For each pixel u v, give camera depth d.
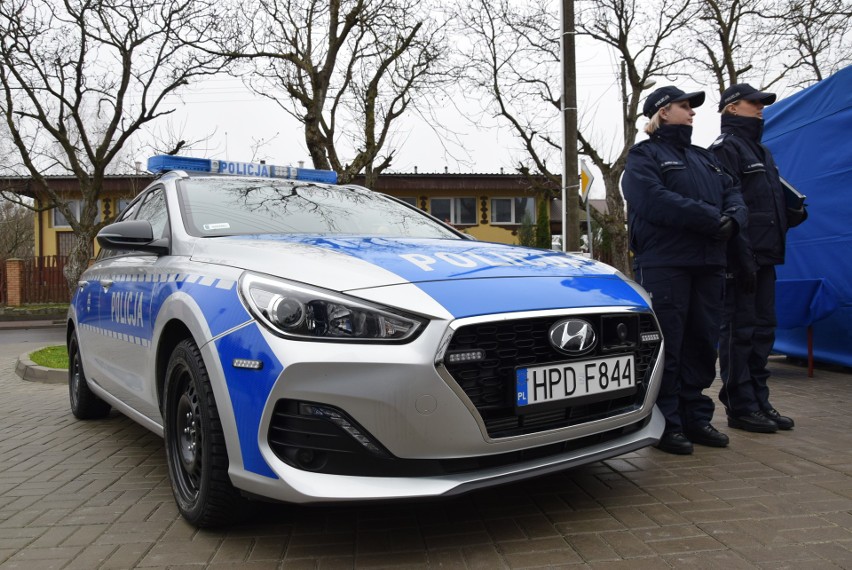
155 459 3.76
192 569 2.22
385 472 2.15
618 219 17.84
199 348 2.46
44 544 2.48
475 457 2.24
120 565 2.28
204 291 2.59
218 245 2.84
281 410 2.19
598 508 2.71
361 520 2.63
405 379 2.11
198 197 3.42
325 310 2.19
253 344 2.24
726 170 3.96
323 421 2.14
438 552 2.31
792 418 4.27
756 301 4.02
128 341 3.44
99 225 12.53
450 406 2.15
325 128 10.41
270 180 3.90
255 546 2.40
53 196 12.61
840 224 5.81
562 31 9.07
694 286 3.59
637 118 17.17
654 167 3.54
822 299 5.68
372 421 2.12
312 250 2.59
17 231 32.44
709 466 3.25
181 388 2.76
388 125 11.36
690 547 2.30
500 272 2.54
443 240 3.19
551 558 2.24
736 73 14.60
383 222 3.68
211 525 2.54
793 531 2.42
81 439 4.29
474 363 2.25
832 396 4.97
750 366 4.05
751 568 2.13
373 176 11.14
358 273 2.33
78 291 4.86
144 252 3.35
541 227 23.56
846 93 5.71
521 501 2.82
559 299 2.46
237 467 2.28
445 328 2.15
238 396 2.27
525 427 2.36
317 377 2.13
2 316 19.95
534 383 2.34
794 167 6.32
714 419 4.34
